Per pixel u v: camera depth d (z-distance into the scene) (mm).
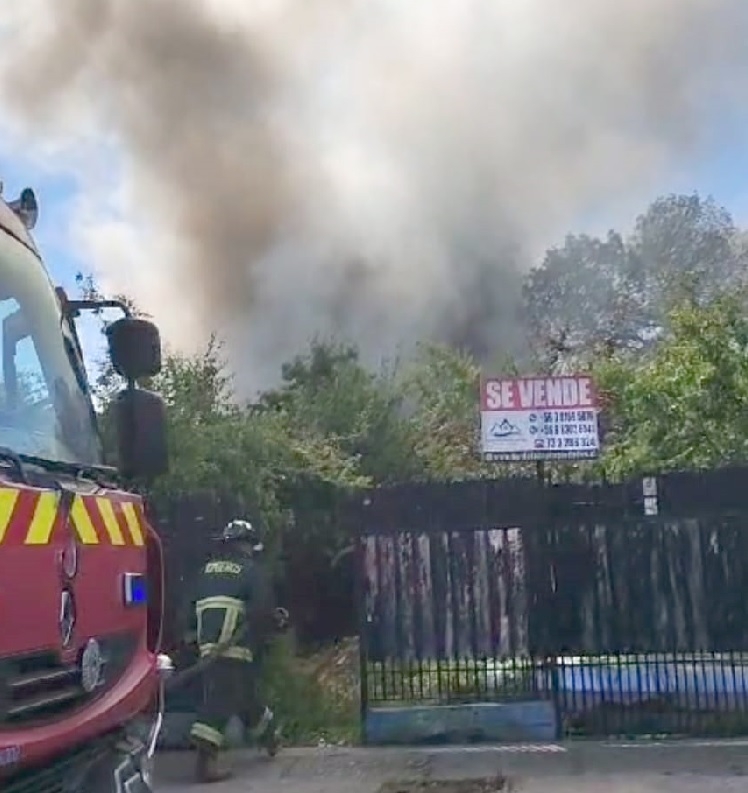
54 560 3354
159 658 4430
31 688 3205
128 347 4527
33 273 4305
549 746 8039
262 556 9938
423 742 8250
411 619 8375
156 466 4477
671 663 8219
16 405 3809
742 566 8195
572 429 8969
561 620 8297
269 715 7926
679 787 6824
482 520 8391
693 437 12461
